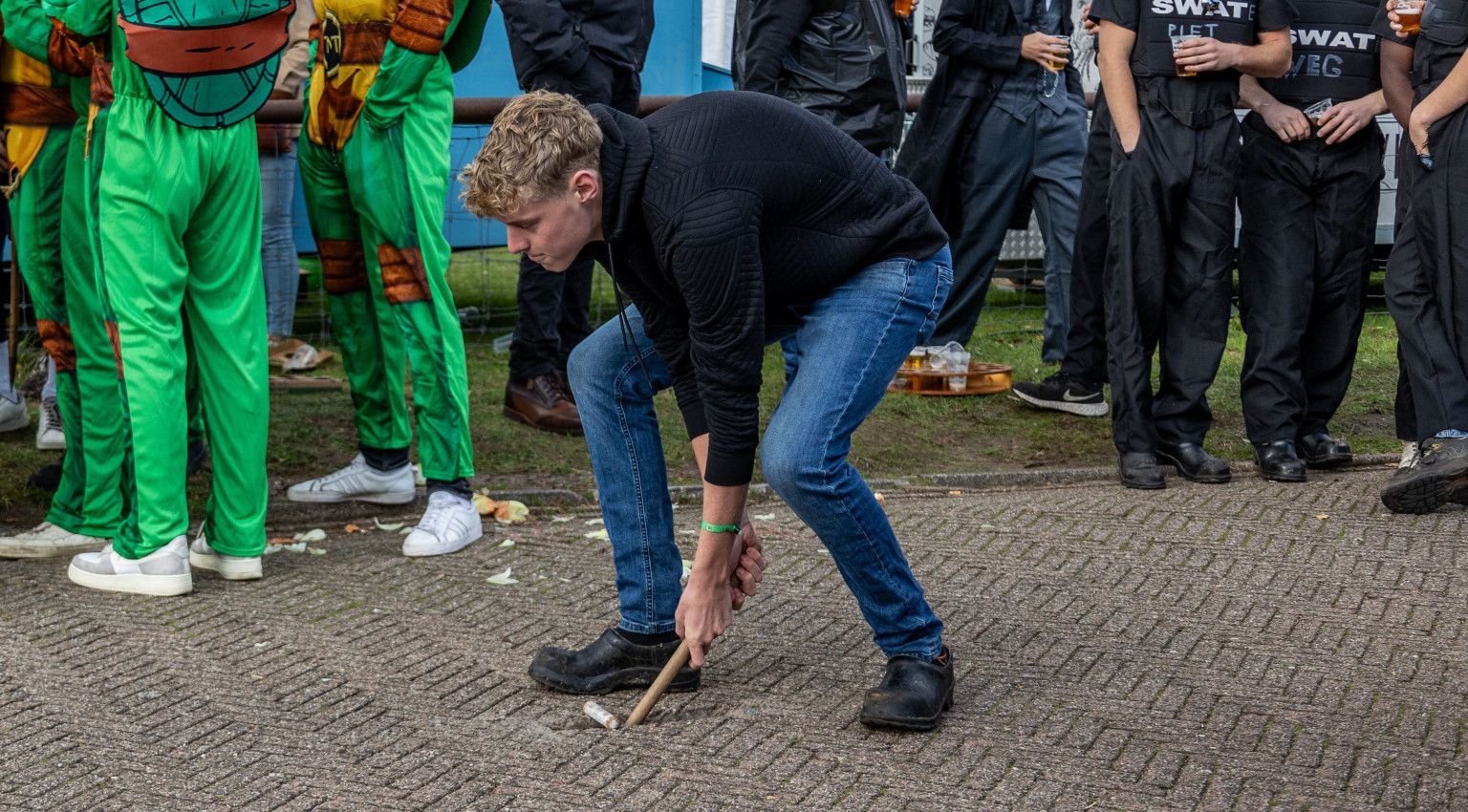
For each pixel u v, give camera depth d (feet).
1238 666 11.41
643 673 10.89
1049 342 22.49
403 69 13.62
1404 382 17.12
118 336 12.55
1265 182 17.37
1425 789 9.26
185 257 12.80
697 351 8.91
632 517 10.76
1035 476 17.61
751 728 10.19
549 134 8.39
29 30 12.58
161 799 9.02
